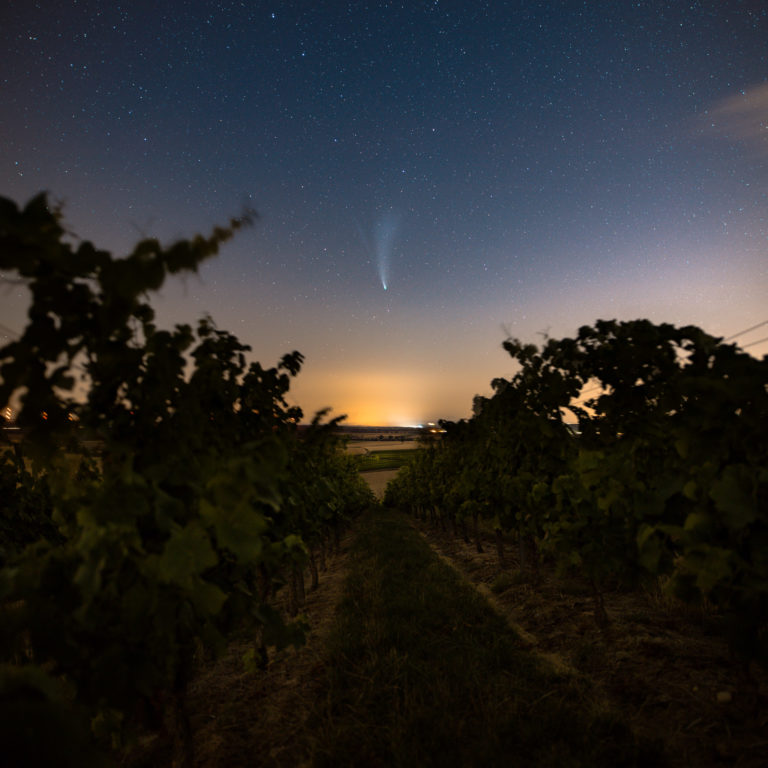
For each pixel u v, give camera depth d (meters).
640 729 2.92
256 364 4.19
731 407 2.71
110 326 1.77
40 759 1.14
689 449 2.97
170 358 2.40
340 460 11.72
